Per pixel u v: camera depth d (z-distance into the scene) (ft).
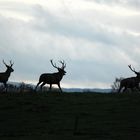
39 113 218.18
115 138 176.86
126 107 223.71
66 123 201.46
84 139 175.42
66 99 237.86
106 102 232.53
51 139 175.83
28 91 257.55
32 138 178.19
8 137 181.88
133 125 196.13
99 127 193.47
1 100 237.25
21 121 208.13
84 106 226.38
